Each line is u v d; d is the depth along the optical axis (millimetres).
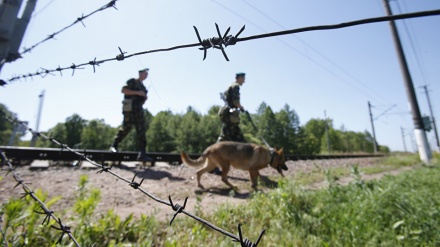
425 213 3273
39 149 5738
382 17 754
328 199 4004
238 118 6871
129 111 6484
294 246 2537
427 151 12516
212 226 1047
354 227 2912
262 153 5816
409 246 2627
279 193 3633
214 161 5375
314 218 3160
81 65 2080
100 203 3494
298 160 11547
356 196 4086
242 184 5801
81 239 2113
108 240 2336
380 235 2799
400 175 6629
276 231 2830
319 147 67688
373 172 9156
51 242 2006
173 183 5207
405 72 13711
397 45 14109
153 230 2625
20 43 2553
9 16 2457
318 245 2609
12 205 1894
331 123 85188
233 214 3252
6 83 2570
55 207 3170
